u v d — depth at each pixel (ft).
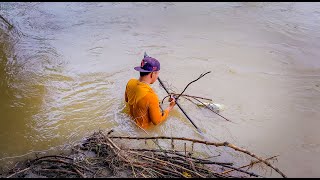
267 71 9.86
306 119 7.82
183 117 7.81
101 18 14.02
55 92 8.91
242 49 11.18
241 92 8.86
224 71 9.87
